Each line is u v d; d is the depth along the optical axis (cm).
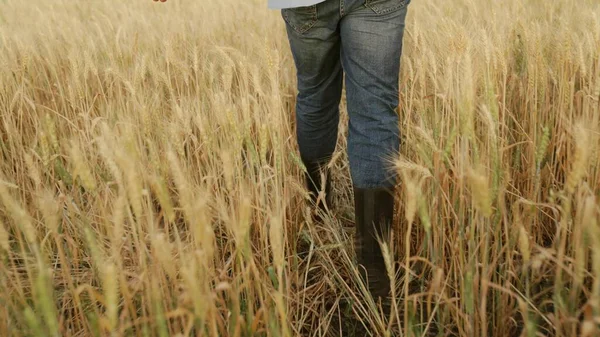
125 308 122
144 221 174
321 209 222
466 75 142
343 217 234
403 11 163
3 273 151
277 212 156
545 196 195
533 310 147
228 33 370
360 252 174
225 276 147
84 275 175
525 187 204
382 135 165
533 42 210
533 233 180
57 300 168
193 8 474
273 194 174
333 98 198
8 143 279
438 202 174
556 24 304
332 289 183
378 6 159
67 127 271
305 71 189
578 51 195
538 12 348
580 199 134
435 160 162
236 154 167
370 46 161
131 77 275
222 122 180
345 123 293
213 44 326
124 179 168
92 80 311
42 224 181
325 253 199
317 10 167
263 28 361
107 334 151
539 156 153
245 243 127
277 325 136
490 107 155
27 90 304
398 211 192
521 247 119
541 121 215
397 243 196
